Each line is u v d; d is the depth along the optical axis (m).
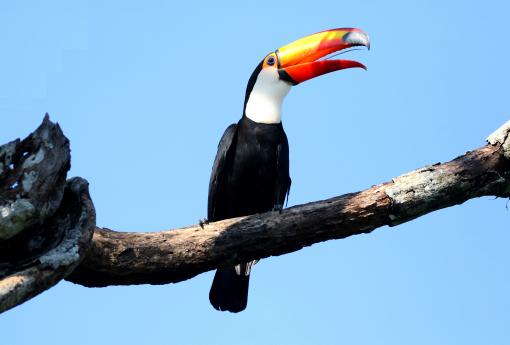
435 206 11.42
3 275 9.16
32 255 9.63
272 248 11.50
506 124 11.42
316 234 11.45
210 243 11.29
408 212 11.36
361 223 11.42
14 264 9.36
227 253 11.38
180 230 11.38
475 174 11.30
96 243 10.48
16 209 9.23
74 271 10.73
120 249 10.83
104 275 10.97
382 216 11.40
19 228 9.37
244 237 11.36
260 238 11.39
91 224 9.84
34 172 9.46
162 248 11.09
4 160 9.46
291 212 11.43
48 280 9.29
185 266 11.33
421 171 11.43
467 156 11.48
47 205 9.55
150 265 11.06
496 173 11.36
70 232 9.72
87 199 10.09
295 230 11.38
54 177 9.54
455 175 11.30
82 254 9.59
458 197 11.44
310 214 11.36
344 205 11.34
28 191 9.36
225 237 11.30
